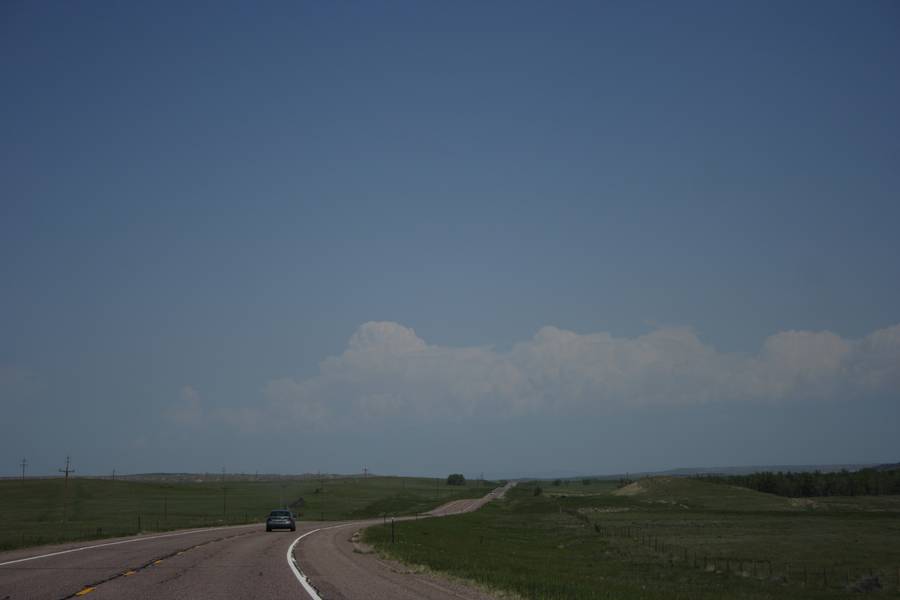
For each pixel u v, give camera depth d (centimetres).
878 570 4828
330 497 19562
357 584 2336
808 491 17850
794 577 4453
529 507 14512
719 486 16162
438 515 12900
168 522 9706
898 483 17675
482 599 2073
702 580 4122
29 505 14712
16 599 1828
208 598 1906
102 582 2216
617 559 5378
